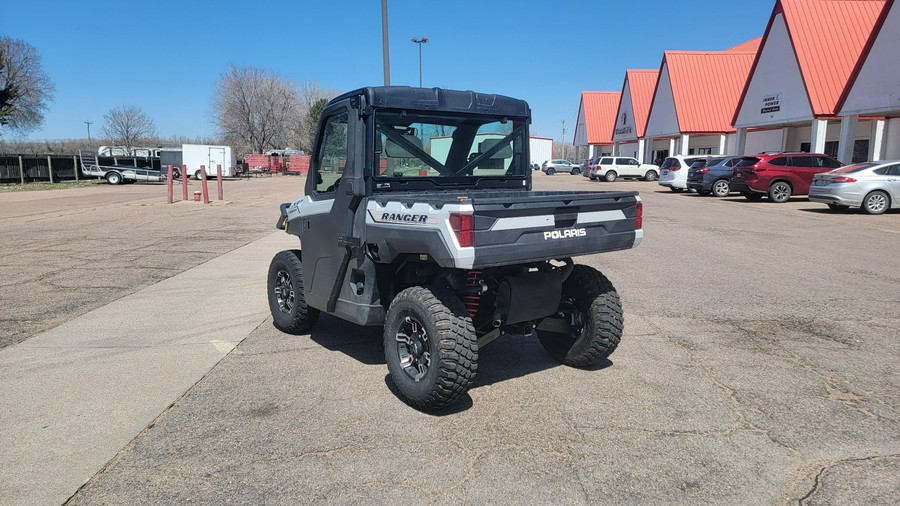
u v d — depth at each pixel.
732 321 6.68
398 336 4.48
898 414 4.26
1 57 45.53
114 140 82.06
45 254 11.15
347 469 3.55
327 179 5.14
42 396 4.63
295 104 82.81
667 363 5.34
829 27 29.38
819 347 5.75
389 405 4.46
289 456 3.70
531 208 4.14
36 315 6.93
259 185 40.28
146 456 3.71
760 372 5.10
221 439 3.93
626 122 55.97
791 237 13.18
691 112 42.97
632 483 3.38
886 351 5.61
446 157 5.04
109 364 5.35
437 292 4.26
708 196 26.28
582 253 4.53
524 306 4.59
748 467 3.55
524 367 5.30
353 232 4.75
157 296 7.90
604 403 4.48
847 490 3.31
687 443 3.85
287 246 12.09
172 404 4.49
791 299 7.64
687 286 8.45
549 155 72.00
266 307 7.37
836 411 4.31
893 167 17.30
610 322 4.93
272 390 4.76
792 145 35.78
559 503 3.20
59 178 44.62
